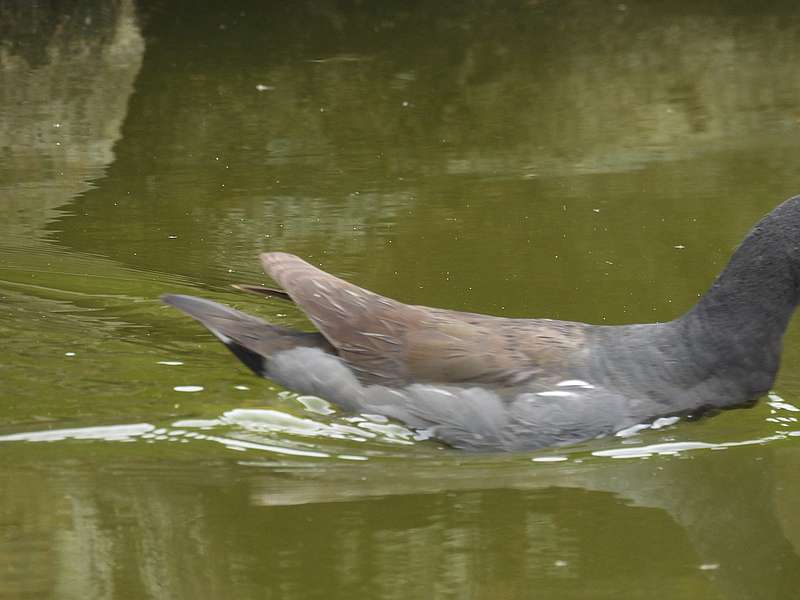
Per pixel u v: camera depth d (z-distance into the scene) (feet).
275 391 33.96
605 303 39.58
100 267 42.78
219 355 36.52
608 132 57.06
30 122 58.39
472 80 64.28
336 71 65.87
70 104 60.29
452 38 70.90
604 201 48.62
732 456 30.73
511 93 62.34
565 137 56.70
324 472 29.50
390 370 32.19
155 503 27.48
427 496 28.25
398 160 54.08
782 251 31.68
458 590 23.76
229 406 32.94
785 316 32.12
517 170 52.65
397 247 44.42
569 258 43.24
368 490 28.53
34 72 62.80
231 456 30.25
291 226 46.70
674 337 31.91
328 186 50.83
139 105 61.26
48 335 37.27
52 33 65.51
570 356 31.60
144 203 49.37
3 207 48.85
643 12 73.97
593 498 28.27
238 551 25.27
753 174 50.90
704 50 67.10
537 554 25.45
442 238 45.27
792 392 34.81
